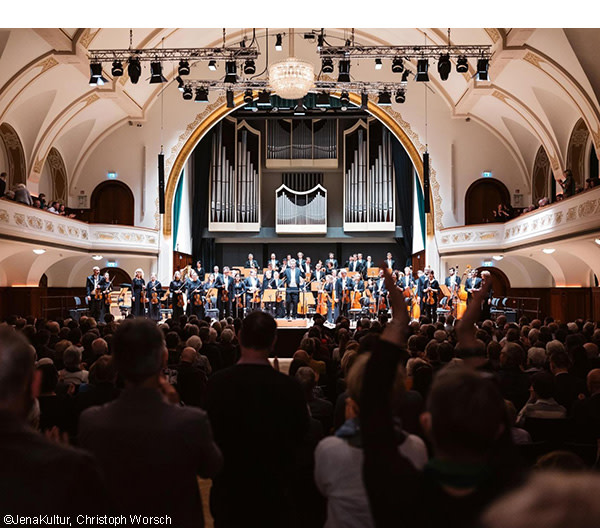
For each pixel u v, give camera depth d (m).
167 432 1.94
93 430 1.98
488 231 20.47
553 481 0.65
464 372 1.35
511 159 21.92
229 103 17.09
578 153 18.23
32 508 1.27
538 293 21.77
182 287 17.36
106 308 17.12
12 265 18.33
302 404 2.54
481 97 19.38
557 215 15.72
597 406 3.97
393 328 1.57
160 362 2.05
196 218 25.88
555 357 5.15
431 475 1.27
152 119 22.09
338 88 17.86
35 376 1.51
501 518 0.63
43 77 16.06
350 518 1.87
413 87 22.02
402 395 1.93
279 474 2.49
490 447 1.28
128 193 22.06
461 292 17.25
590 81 13.94
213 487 2.54
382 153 26.16
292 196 26.83
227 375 2.52
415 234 24.81
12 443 1.35
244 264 28.03
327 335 9.44
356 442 1.91
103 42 15.95
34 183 18.59
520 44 14.18
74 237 19.02
